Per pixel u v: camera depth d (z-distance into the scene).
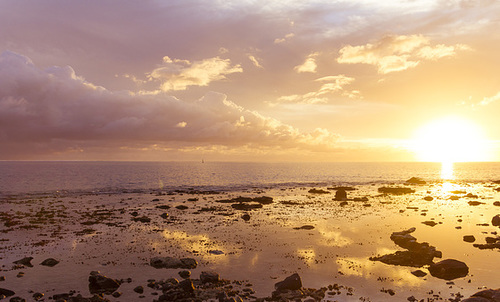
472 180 184.25
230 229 58.22
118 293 30.89
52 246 47.16
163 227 59.75
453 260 38.22
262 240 50.72
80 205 85.75
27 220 65.19
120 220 65.94
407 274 36.72
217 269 38.09
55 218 67.31
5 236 52.38
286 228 58.97
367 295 30.94
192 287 31.17
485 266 39.19
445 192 118.75
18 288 32.34
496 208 82.06
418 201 94.44
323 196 106.88
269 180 185.62
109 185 149.25
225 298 28.72
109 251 44.94
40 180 174.50
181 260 40.22
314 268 38.47
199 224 62.38
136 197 103.56
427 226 60.50
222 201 92.94
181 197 104.00
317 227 59.81
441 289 32.53
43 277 35.41
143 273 36.88
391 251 45.19
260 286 33.12
